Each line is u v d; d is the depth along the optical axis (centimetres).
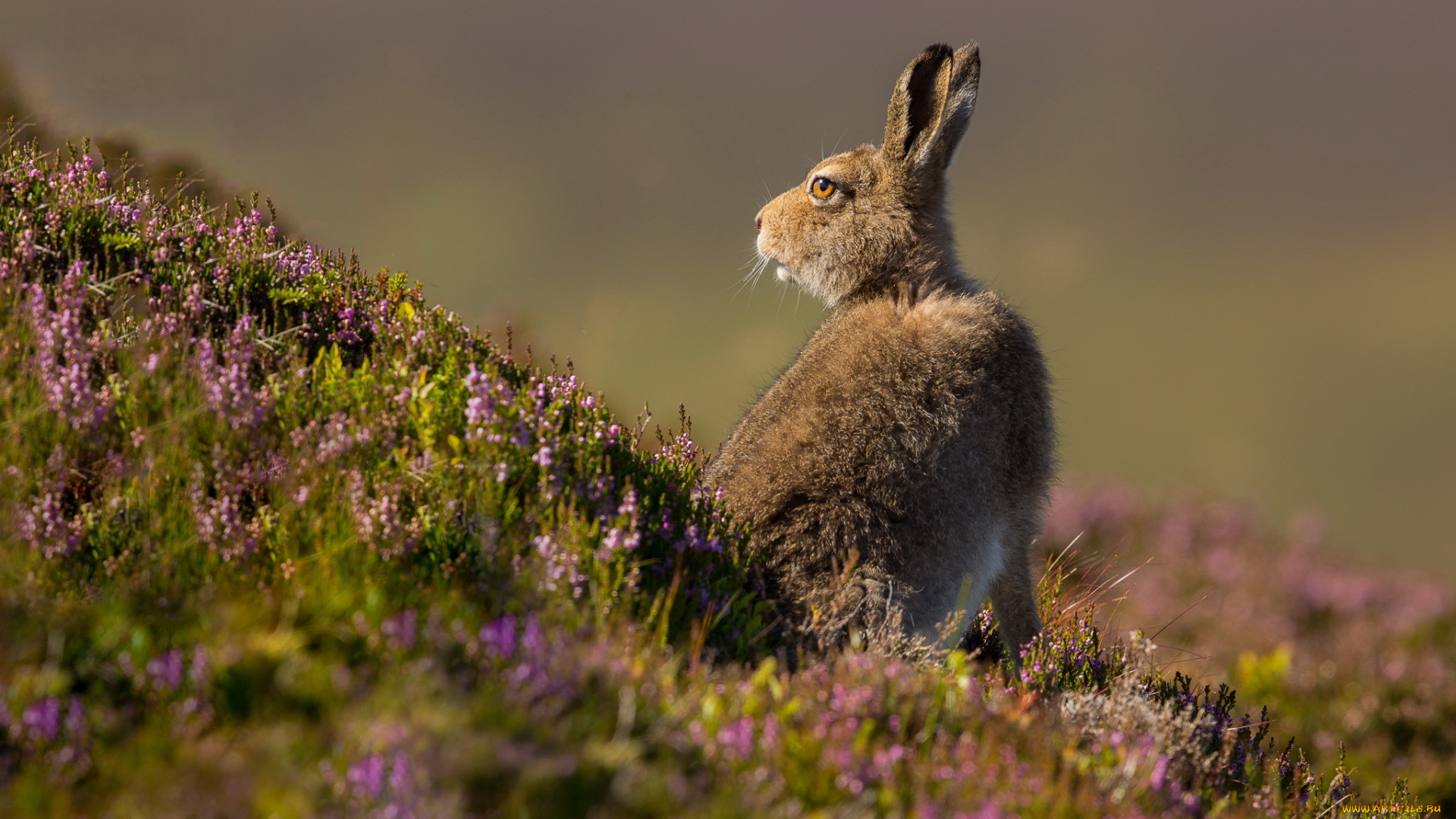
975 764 839
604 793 693
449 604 845
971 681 1005
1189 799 940
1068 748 934
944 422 1252
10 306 1045
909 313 1377
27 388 970
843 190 1573
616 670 807
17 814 645
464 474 998
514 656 797
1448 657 2745
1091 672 1308
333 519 921
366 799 648
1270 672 2375
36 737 691
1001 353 1348
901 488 1214
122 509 917
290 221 2012
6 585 814
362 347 1245
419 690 727
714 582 1088
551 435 1062
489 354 1230
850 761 780
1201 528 3516
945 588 1241
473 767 673
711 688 863
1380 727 2195
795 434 1236
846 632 1127
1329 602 3069
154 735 697
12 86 2088
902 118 1524
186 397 994
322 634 793
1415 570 3531
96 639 754
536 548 953
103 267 1208
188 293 1164
